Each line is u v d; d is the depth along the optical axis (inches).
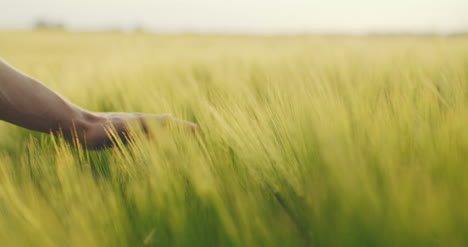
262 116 33.1
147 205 26.3
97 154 41.9
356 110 31.1
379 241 19.8
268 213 24.6
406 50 87.0
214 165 30.0
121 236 24.6
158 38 917.8
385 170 22.6
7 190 28.0
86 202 26.1
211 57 149.3
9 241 22.7
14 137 56.6
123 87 74.8
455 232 18.3
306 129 26.9
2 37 900.6
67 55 367.6
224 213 23.9
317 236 21.5
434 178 22.7
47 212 24.8
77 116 39.8
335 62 83.2
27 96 36.8
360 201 20.4
